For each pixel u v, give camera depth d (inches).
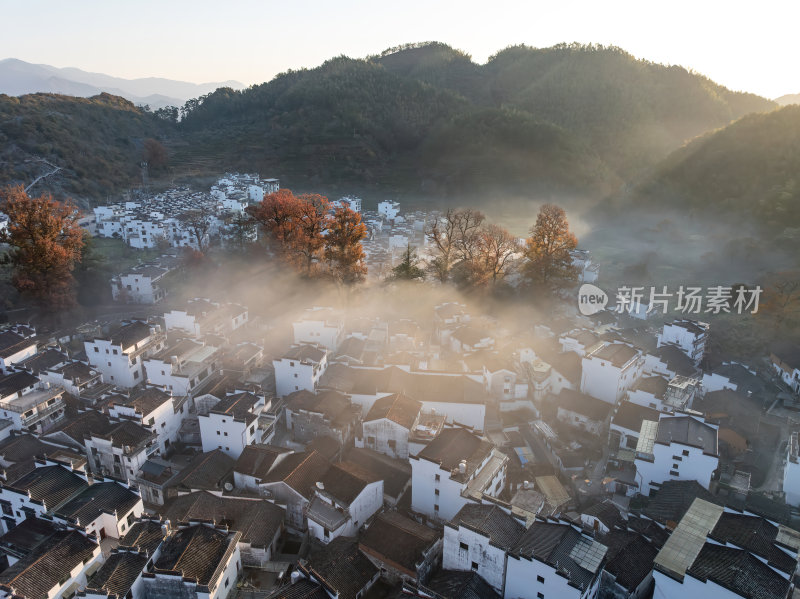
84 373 3287.4
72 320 4581.7
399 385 3186.5
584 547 1959.9
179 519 2326.5
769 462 2854.3
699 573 1797.5
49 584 1956.2
